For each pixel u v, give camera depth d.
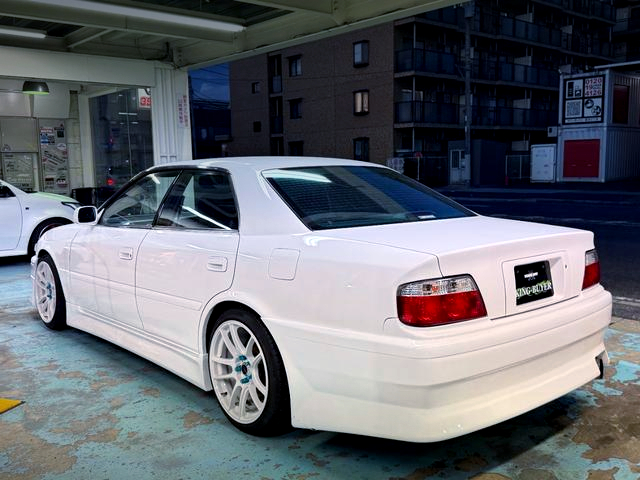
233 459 2.84
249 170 3.38
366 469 2.74
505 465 2.76
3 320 5.44
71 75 11.31
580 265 3.00
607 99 28.12
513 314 2.64
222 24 10.16
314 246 2.80
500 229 3.04
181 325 3.45
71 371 4.05
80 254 4.50
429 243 2.64
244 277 3.01
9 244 8.60
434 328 2.42
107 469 2.76
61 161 14.64
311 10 9.07
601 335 3.09
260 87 40.03
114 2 8.77
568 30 42.00
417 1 8.70
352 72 34.38
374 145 33.81
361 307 2.53
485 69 35.75
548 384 2.74
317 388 2.70
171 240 3.55
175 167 3.86
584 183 28.56
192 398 3.58
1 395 3.63
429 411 2.41
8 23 10.55
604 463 2.75
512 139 39.38
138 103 14.66
